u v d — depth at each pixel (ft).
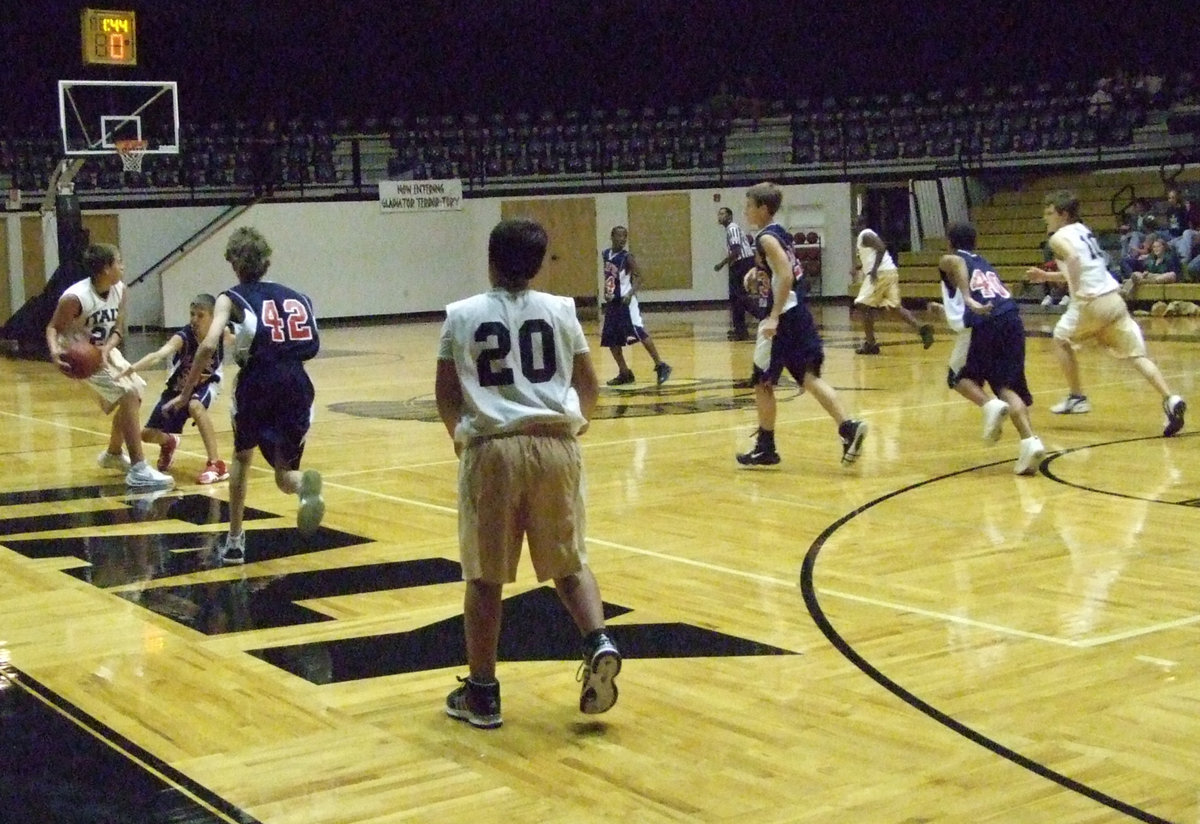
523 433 14.34
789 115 95.76
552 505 14.47
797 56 97.55
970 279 29.14
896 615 18.89
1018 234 84.38
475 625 14.80
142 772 13.65
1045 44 92.89
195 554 23.77
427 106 98.37
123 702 15.90
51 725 15.11
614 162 93.86
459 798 12.89
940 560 22.02
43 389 52.54
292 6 91.81
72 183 69.46
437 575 21.94
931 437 34.60
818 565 21.88
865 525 24.72
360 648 18.01
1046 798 12.53
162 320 85.97
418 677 16.72
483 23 97.35
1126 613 18.75
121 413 30.27
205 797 12.97
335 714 15.40
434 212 91.04
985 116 89.35
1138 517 24.76
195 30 93.61
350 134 95.71
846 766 13.47
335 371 57.16
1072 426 35.73
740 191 92.32
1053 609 19.01
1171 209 74.59
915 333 67.62
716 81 98.73
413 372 56.39
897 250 92.43
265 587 21.34
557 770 13.57
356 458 34.04
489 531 14.40
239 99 95.76
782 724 14.73
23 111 90.94
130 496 29.50
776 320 29.68
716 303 94.02
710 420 38.86
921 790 12.80
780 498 27.40
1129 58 90.68
